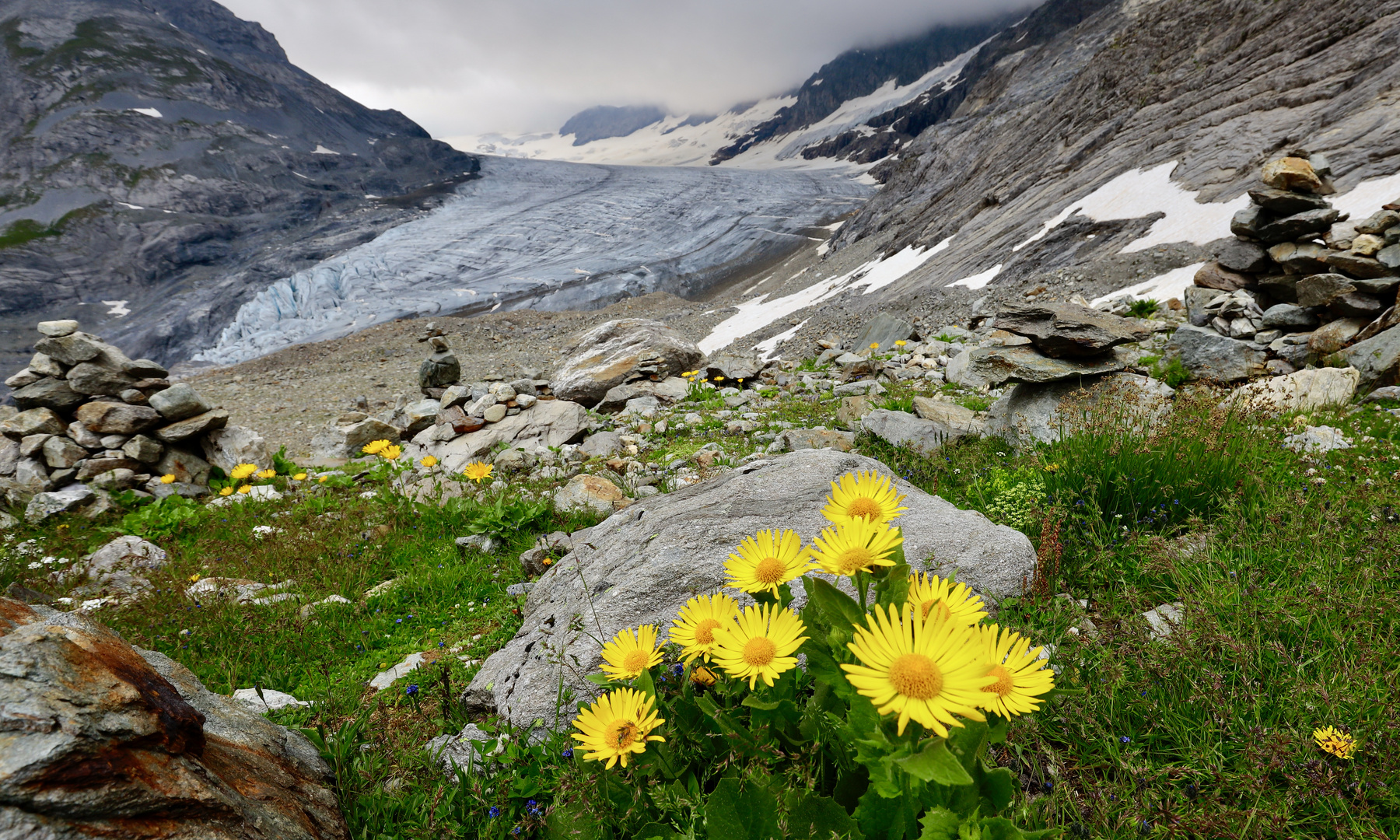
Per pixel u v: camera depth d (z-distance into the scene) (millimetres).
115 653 1801
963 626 1058
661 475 7219
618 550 3539
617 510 5805
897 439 6824
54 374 10367
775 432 8438
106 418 10109
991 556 3123
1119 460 4066
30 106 149000
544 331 46688
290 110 176625
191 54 175750
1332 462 4625
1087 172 34250
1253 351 8984
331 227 108250
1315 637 2477
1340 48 27172
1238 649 2311
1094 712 2283
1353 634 2434
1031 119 52188
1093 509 3721
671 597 3045
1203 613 2584
